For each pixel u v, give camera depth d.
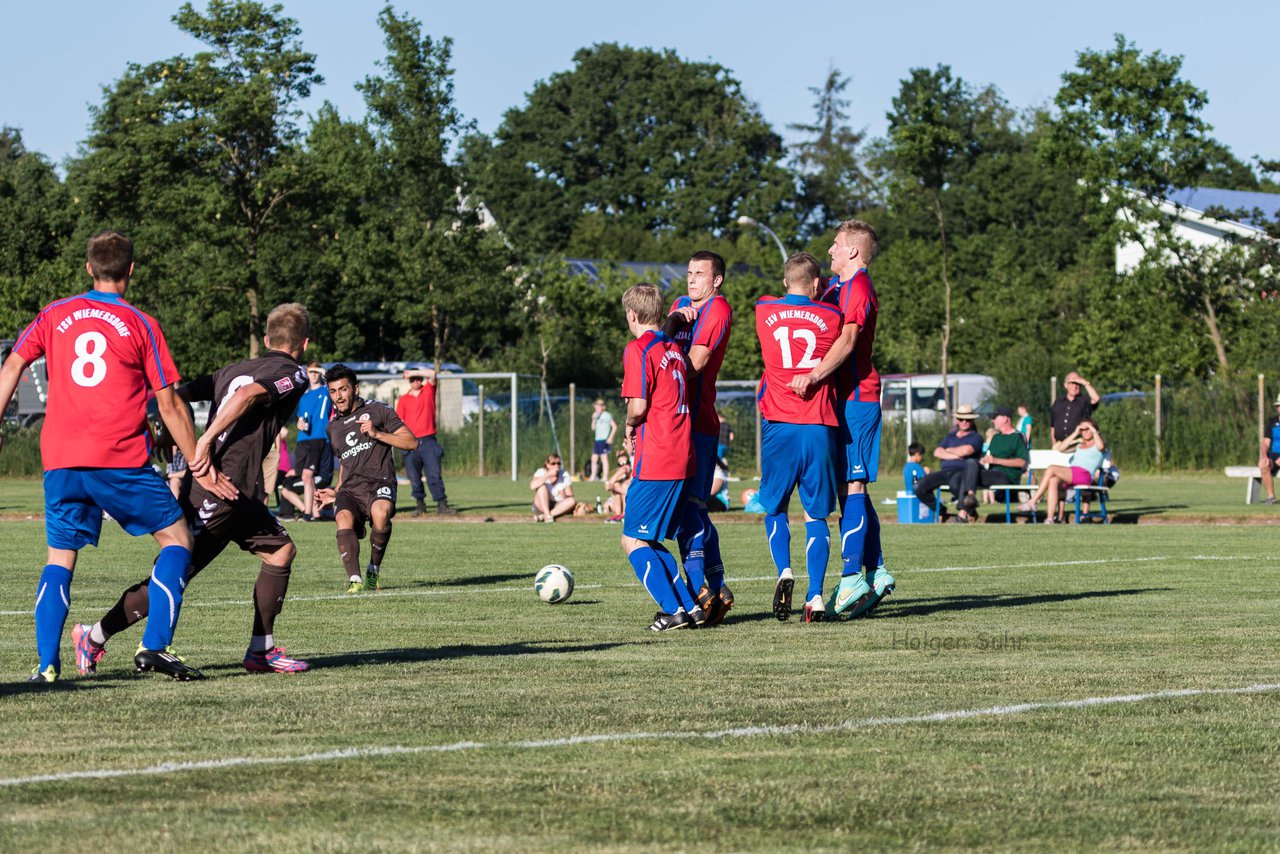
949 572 29.09
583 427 86.94
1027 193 183.88
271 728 12.53
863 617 21.52
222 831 9.19
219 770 10.88
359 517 26.50
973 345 128.00
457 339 121.56
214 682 15.19
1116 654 17.34
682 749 11.70
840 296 21.06
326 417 26.48
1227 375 88.69
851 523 21.12
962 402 97.19
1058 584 26.58
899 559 32.38
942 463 47.78
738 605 23.44
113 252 14.90
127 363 14.77
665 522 20.06
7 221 132.75
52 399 14.82
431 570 30.58
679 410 19.97
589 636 19.41
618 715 13.17
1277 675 15.62
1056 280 146.88
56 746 11.73
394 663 16.67
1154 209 101.38
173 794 10.14
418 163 101.88
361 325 126.00
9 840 8.95
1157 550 34.75
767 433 20.98
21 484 79.19
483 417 88.19
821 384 20.75
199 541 15.88
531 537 40.66
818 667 16.25
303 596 25.25
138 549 35.50
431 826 9.34
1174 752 11.65
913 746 11.85
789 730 12.46
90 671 15.65
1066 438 50.59
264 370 15.64
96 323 14.70
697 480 20.64
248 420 15.71
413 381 51.78
